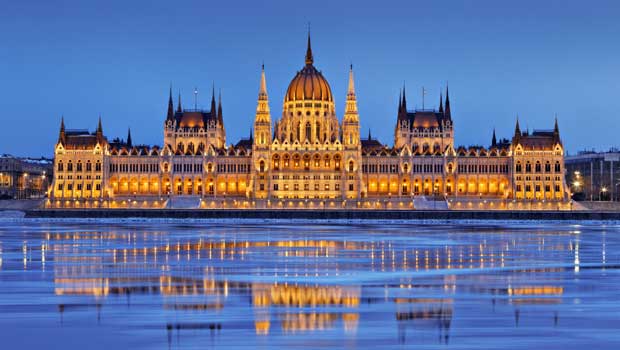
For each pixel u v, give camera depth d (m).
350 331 64.56
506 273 101.88
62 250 136.00
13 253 129.75
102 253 130.50
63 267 108.31
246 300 78.94
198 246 146.38
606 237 176.75
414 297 80.94
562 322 68.00
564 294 82.94
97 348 58.97
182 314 71.50
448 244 153.25
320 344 60.16
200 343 60.41
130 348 58.97
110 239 165.12
